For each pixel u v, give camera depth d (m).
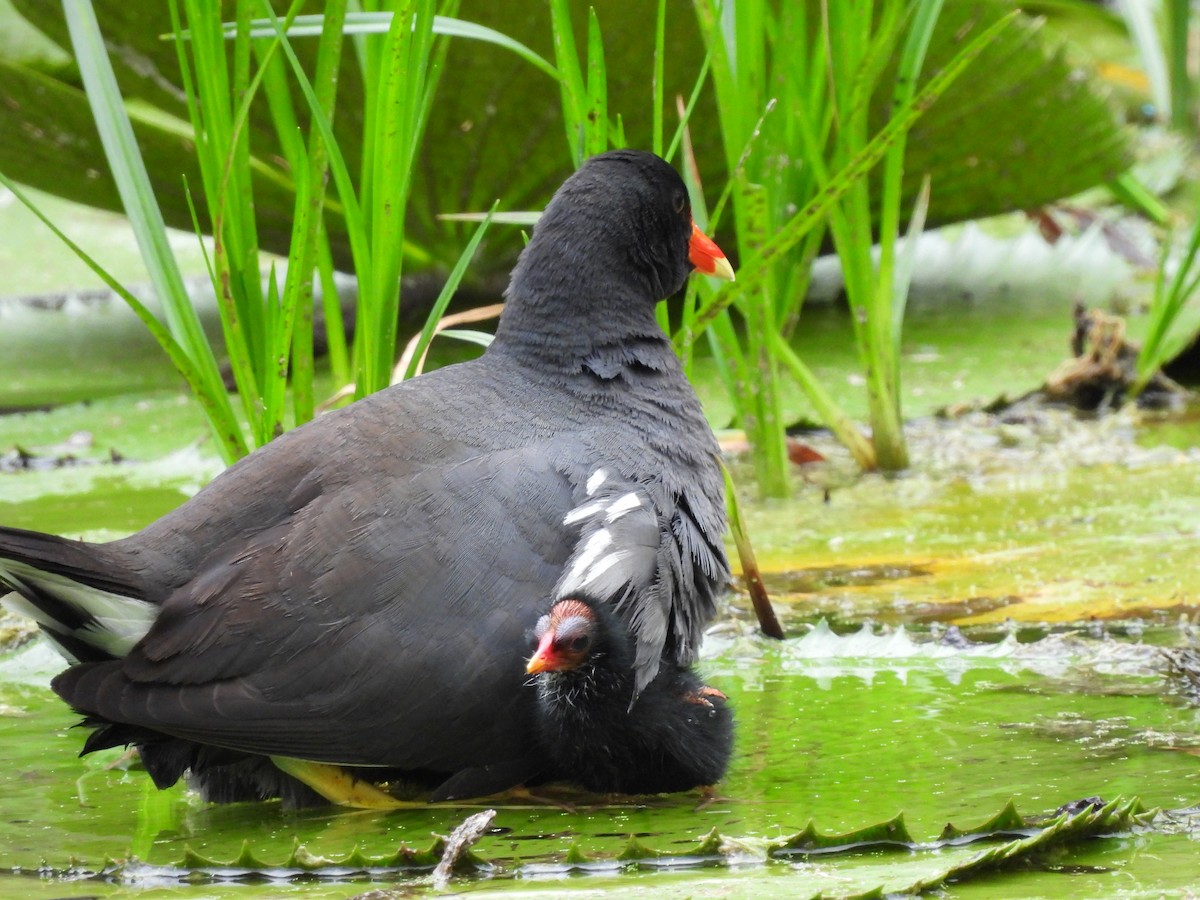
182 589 6.36
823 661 8.48
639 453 7.16
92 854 6.09
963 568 10.01
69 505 12.17
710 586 7.23
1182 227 20.61
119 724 6.24
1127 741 6.95
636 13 13.49
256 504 6.62
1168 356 14.55
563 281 7.55
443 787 6.71
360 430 6.85
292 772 6.70
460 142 14.97
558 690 6.47
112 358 17.95
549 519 6.66
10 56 22.33
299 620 6.27
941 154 15.96
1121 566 9.82
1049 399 14.55
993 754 6.85
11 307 19.91
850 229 12.29
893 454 12.77
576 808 6.62
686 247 8.20
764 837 5.93
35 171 15.99
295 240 8.47
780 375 15.23
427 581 6.39
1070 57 15.98
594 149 8.79
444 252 16.70
